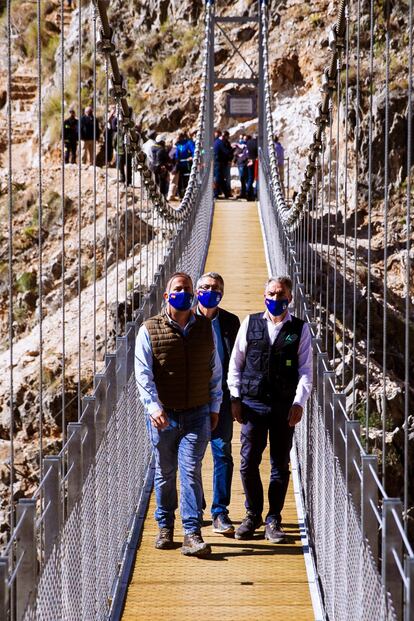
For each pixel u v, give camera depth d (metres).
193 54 40.38
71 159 31.98
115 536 8.03
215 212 29.77
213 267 22.48
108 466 7.66
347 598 6.31
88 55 39.69
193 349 8.12
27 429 20.23
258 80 32.66
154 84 40.25
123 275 24.89
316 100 34.31
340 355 19.12
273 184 21.98
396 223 26.86
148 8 42.16
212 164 30.16
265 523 9.02
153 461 10.86
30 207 29.34
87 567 6.52
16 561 4.91
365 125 28.45
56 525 5.50
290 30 37.06
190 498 8.35
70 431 6.22
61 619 5.55
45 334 22.48
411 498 16.56
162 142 29.88
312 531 8.73
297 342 8.55
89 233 27.88
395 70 28.80
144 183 15.41
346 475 6.31
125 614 7.55
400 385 18.02
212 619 7.45
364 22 29.69
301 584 8.04
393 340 20.27
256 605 7.69
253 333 8.62
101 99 37.78
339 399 6.94
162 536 8.62
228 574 8.19
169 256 13.55
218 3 41.16
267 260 22.86
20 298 26.95
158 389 8.16
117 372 8.68
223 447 8.98
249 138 33.06
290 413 8.48
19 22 41.53
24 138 38.31
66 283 26.89
